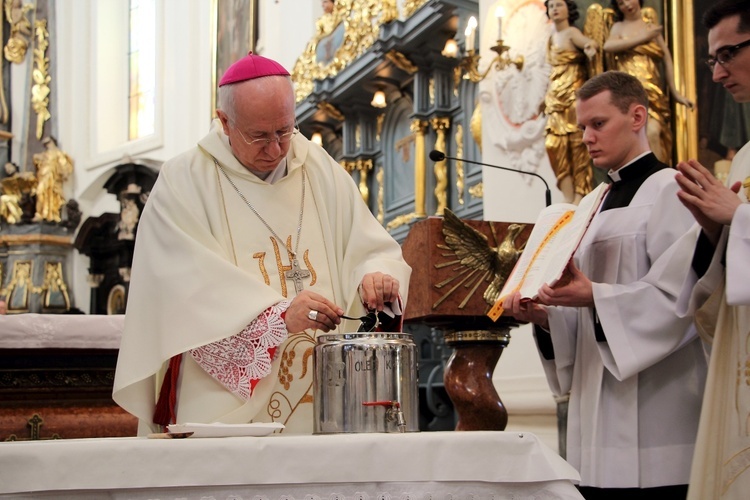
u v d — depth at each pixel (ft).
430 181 28.66
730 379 7.80
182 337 7.38
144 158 52.39
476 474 6.00
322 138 35.76
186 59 50.88
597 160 9.16
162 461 5.65
